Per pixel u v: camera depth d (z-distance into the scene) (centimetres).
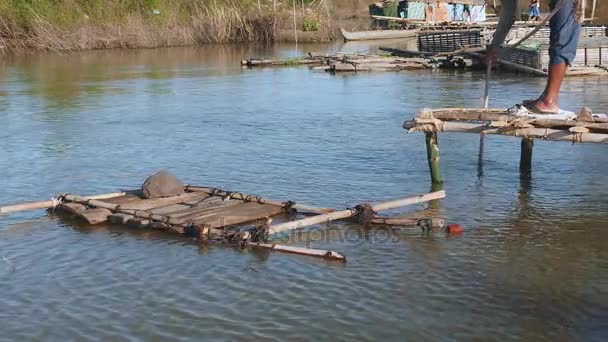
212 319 693
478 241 893
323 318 692
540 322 684
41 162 1336
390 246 878
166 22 4309
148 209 1003
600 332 663
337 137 1518
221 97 2166
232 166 1280
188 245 886
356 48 3981
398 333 663
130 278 791
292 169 1252
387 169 1246
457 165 1268
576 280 776
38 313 711
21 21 3947
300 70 2912
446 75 2627
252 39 4453
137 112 1903
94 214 971
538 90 2153
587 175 1190
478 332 665
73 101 2114
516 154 1340
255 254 853
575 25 952
